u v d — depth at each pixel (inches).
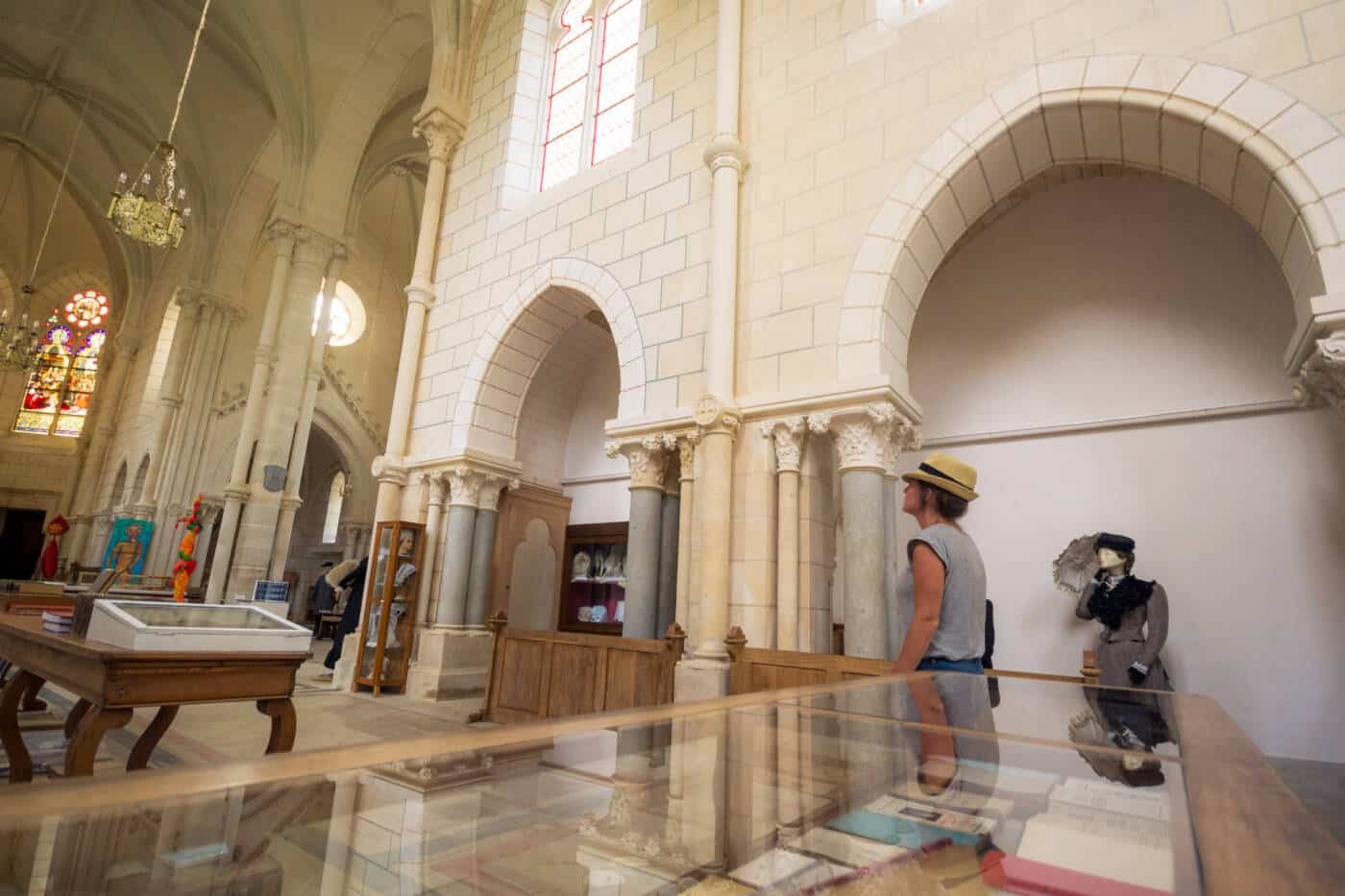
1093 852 26.5
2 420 826.2
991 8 212.1
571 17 369.7
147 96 632.4
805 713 52.9
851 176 224.8
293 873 24.5
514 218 332.5
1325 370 146.1
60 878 17.4
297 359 520.1
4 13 579.5
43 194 815.1
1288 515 211.9
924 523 102.1
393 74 552.4
